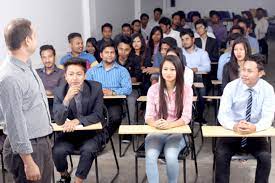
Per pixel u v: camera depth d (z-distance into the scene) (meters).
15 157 2.09
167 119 3.09
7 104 1.92
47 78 4.20
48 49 4.22
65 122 3.04
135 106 4.39
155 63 5.05
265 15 11.10
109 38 6.39
